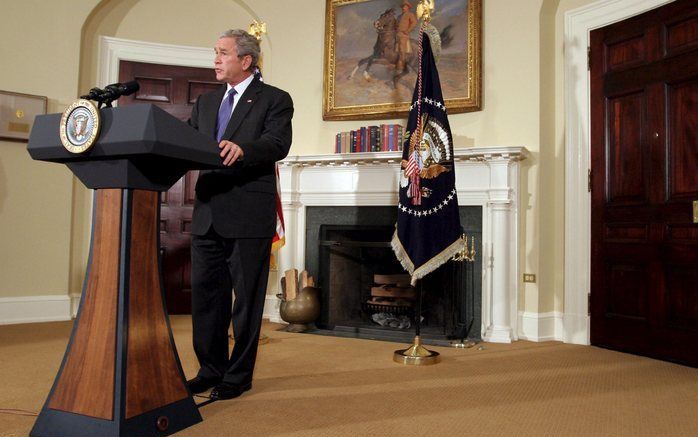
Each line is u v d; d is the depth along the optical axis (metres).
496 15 4.14
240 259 2.13
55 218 4.41
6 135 4.20
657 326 3.29
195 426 1.83
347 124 4.59
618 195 3.62
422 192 3.19
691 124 3.19
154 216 1.72
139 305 1.65
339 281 4.41
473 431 1.88
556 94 4.07
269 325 4.33
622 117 3.62
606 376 2.79
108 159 1.61
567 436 1.85
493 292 3.86
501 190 3.84
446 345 3.62
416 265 3.13
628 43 3.60
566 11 4.01
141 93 4.88
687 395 2.43
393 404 2.19
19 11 4.34
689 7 3.21
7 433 1.75
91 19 4.70
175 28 4.95
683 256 3.17
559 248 3.98
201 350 2.27
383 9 4.48
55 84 4.43
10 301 4.21
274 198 2.22
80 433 1.55
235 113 2.19
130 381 1.58
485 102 4.14
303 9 4.78
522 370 2.90
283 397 2.25
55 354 3.05
